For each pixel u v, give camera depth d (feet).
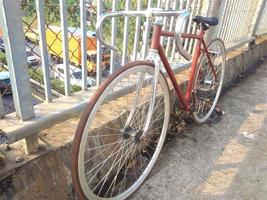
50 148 5.40
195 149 8.86
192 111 9.00
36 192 5.26
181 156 8.48
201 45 8.29
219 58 10.15
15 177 4.89
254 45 15.78
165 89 6.89
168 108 7.28
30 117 5.14
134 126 6.63
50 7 5.40
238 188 7.51
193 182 7.56
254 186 7.63
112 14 5.11
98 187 6.97
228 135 9.80
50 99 5.92
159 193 7.12
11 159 4.99
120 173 7.50
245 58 15.21
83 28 5.94
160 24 5.84
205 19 7.72
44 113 5.46
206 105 9.94
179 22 5.30
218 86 10.60
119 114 6.95
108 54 7.15
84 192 5.68
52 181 5.52
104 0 6.40
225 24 12.27
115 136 6.96
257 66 17.02
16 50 4.51
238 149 9.11
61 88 6.36
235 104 12.09
